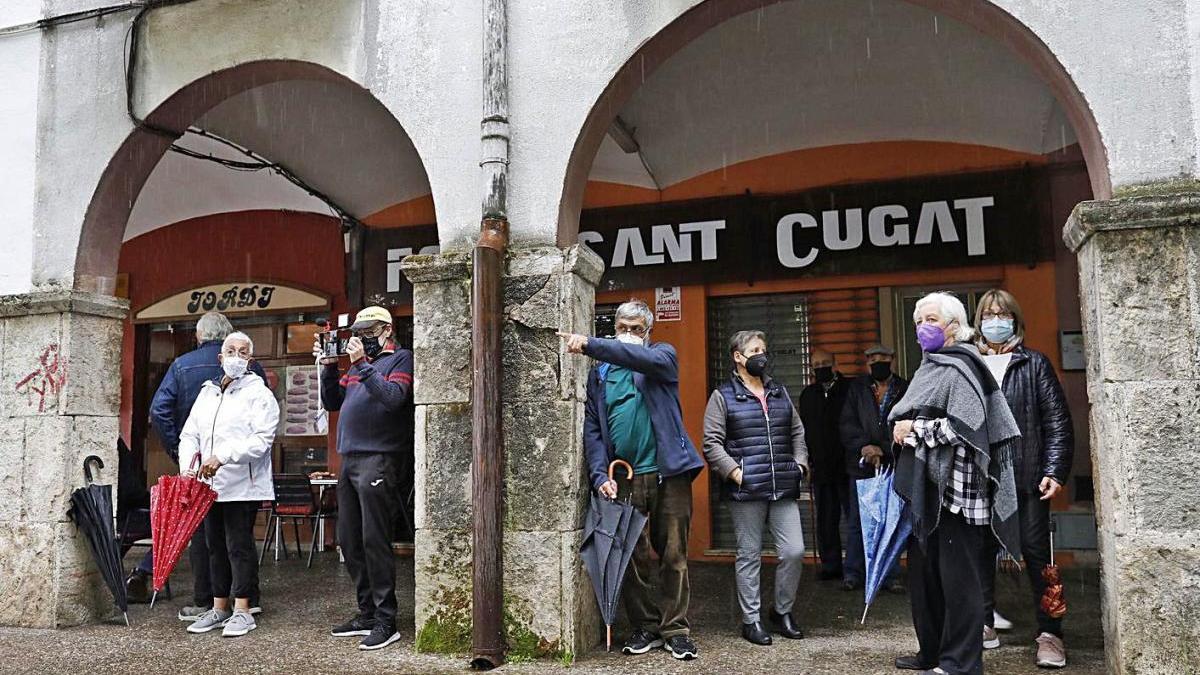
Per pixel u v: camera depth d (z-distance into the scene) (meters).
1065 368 7.20
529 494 4.82
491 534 4.73
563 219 5.06
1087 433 7.14
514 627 4.77
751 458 5.05
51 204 6.15
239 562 5.60
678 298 8.19
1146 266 4.13
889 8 5.90
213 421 5.58
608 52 4.97
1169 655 3.96
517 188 5.05
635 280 8.27
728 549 7.95
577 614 4.77
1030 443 4.54
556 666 4.61
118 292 10.14
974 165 7.53
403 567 7.93
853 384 6.63
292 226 9.63
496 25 5.06
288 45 5.61
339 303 9.38
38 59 6.27
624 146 7.58
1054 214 7.31
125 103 6.02
